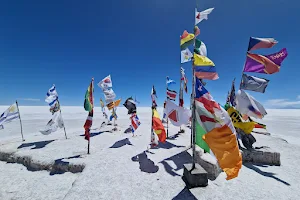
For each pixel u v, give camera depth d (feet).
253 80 19.16
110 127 46.96
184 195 13.98
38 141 30.78
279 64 17.93
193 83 15.56
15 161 22.93
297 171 18.90
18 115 31.45
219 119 13.91
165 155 23.35
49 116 83.71
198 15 15.51
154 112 22.53
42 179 18.34
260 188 15.16
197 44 15.69
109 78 39.86
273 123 65.77
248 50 19.27
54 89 29.94
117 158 21.91
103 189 14.84
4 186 16.96
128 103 33.76
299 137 38.45
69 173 19.65
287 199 13.56
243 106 19.11
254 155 21.31
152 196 13.87
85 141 30.78
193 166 15.97
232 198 13.57
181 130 38.91
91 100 23.71
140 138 33.58
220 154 13.44
